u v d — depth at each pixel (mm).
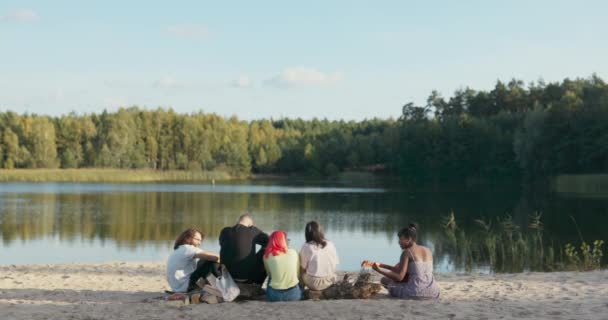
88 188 62094
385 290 8906
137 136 111250
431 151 88750
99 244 21203
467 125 85875
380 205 41094
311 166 108500
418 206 39875
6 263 16938
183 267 8281
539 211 35188
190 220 30344
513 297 8398
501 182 79062
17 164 98438
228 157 111625
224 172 104812
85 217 31359
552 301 7988
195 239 8508
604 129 62656
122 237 23297
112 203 40875
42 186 65812
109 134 104062
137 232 25016
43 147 99250
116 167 102875
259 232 8266
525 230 25922
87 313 7156
